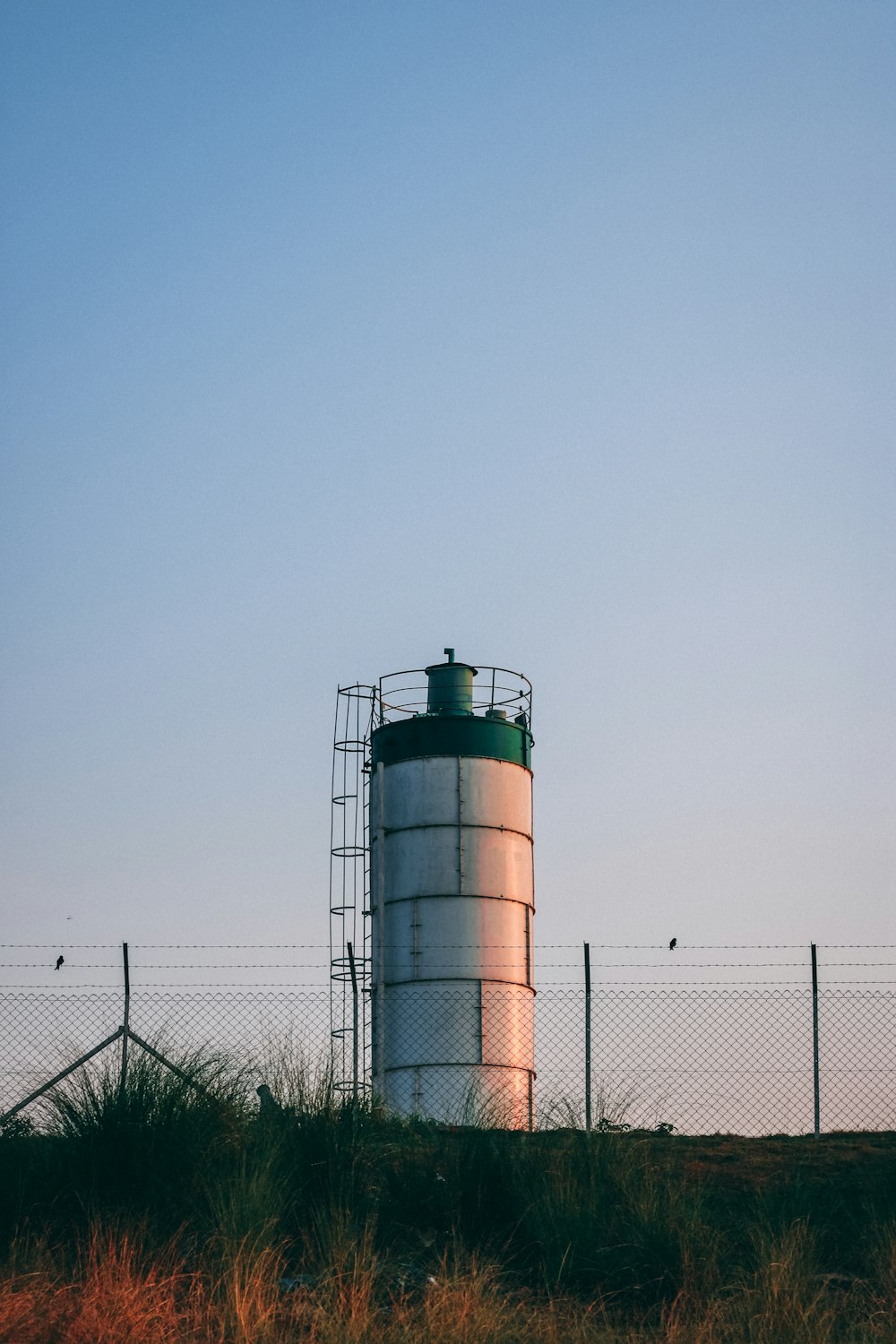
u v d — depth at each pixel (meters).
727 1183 18.88
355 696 35.09
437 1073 30.70
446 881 32.06
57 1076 18.78
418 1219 17.09
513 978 31.88
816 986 22.55
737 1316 14.66
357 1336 13.39
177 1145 17.00
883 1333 14.27
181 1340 13.48
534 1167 17.69
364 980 32.53
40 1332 13.36
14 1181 16.64
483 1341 13.63
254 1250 15.16
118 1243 15.41
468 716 33.47
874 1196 17.97
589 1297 15.59
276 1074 18.56
